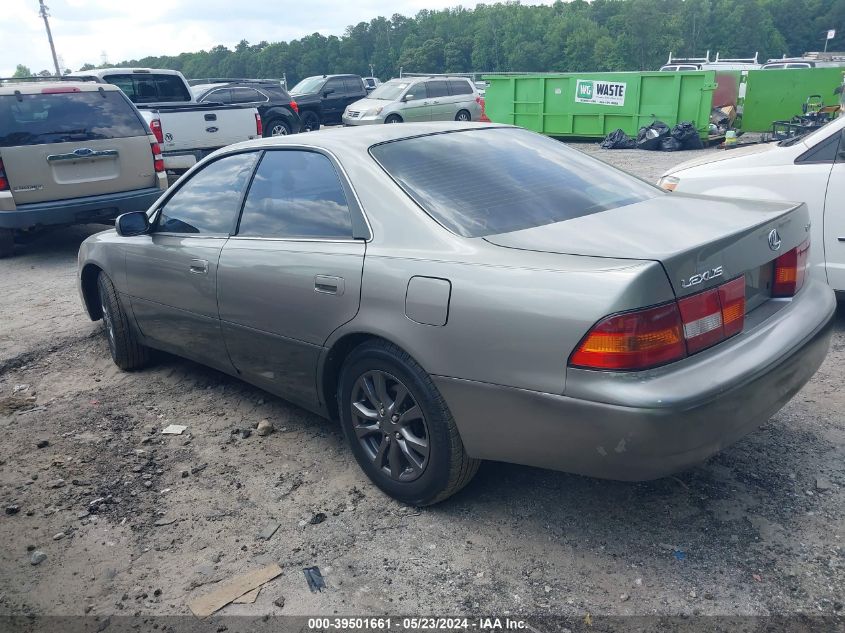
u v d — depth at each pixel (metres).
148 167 8.85
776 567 2.66
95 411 4.41
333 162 3.37
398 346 2.90
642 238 2.62
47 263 8.66
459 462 2.90
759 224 2.77
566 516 3.04
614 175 3.56
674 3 127.81
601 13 132.38
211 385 4.72
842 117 4.97
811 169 4.96
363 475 3.47
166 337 4.46
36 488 3.53
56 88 8.23
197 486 3.47
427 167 3.23
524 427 2.59
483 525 3.01
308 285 3.25
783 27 131.88
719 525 2.91
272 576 2.78
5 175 7.82
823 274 4.96
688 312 2.43
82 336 5.84
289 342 3.45
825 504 3.01
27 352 5.51
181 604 2.68
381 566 2.80
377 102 21.53
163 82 15.14
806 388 4.12
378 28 134.75
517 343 2.52
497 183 3.16
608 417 2.36
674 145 16.84
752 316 2.81
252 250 3.60
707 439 2.42
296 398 3.64
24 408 4.52
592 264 2.45
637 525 2.95
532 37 124.25
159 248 4.24
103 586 2.80
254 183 3.80
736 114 18.80
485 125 3.89
